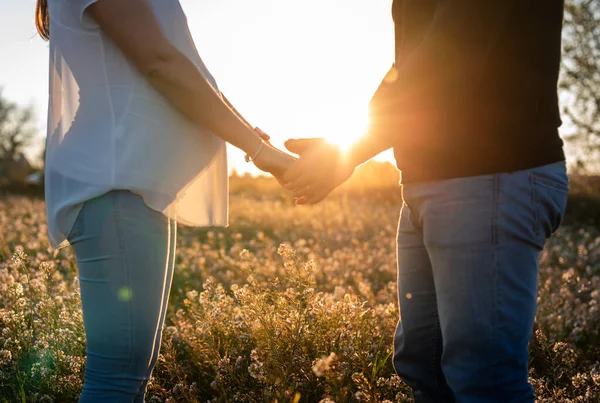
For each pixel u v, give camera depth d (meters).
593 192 16.23
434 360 2.22
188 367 3.26
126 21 1.75
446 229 1.76
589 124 16.55
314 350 2.92
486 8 1.60
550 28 1.72
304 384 2.66
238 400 2.71
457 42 1.63
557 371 3.17
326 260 7.06
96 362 1.88
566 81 16.58
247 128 1.98
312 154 1.88
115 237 1.84
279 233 10.98
